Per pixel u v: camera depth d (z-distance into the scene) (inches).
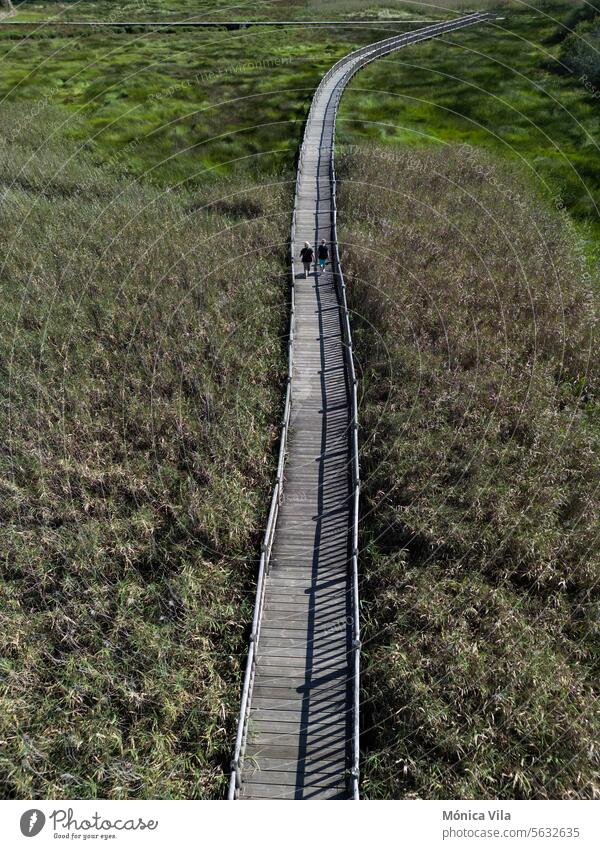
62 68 2214.6
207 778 493.7
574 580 636.7
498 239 1201.4
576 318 982.4
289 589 610.5
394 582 637.9
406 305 998.4
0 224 1228.5
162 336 933.2
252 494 716.0
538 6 2815.0
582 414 823.7
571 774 492.7
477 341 925.8
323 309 1041.5
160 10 3004.4
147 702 537.6
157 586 625.9
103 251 1139.9
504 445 770.8
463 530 665.6
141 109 1884.8
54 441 767.7
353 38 2583.7
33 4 3051.2
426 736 518.0
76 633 588.4
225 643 586.2
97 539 657.6
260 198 1401.3
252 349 940.6
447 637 573.0
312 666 547.8
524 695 536.4
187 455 765.9
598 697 540.7
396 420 800.3
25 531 664.4
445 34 2576.3
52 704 537.6
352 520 676.7
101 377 866.8
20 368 869.2
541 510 684.7
